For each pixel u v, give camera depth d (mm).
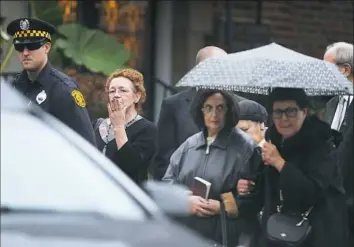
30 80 15336
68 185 10539
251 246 15664
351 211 16781
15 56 25312
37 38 15156
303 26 30328
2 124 10867
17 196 10297
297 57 15953
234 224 15703
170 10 28453
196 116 16312
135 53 28141
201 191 15641
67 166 10719
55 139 10984
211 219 15672
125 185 10891
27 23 15133
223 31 29125
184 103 18703
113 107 16297
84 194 10500
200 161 16094
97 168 10922
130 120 16906
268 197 15289
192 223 15680
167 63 28469
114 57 24875
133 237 9781
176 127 18719
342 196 15227
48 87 15148
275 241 14922
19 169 10539
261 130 17922
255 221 15664
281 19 29969
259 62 15742
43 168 10609
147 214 10609
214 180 15891
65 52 24500
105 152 16281
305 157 15070
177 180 16266
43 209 10219
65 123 15016
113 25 27906
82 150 11047
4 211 10125
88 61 24625
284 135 15219
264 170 15406
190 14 28703
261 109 17922
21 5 25781
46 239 9375
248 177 15516
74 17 27203
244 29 29469
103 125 16922
